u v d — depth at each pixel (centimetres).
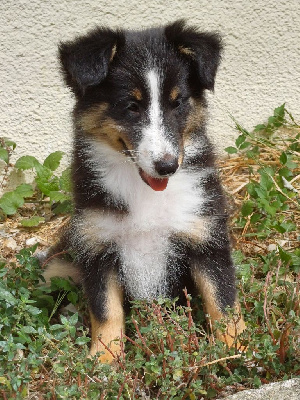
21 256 108
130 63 99
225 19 134
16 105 134
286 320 97
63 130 136
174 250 104
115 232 102
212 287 102
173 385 90
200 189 103
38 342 96
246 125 139
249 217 120
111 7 132
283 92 138
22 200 130
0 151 131
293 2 134
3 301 100
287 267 110
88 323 106
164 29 103
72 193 107
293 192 126
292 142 138
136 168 100
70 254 108
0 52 132
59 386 90
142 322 98
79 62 98
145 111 98
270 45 136
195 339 94
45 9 130
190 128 102
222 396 91
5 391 91
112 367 92
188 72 101
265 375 95
